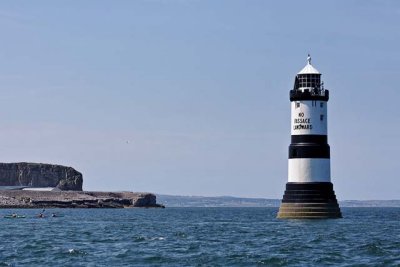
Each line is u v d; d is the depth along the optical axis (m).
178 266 198.25
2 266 199.50
